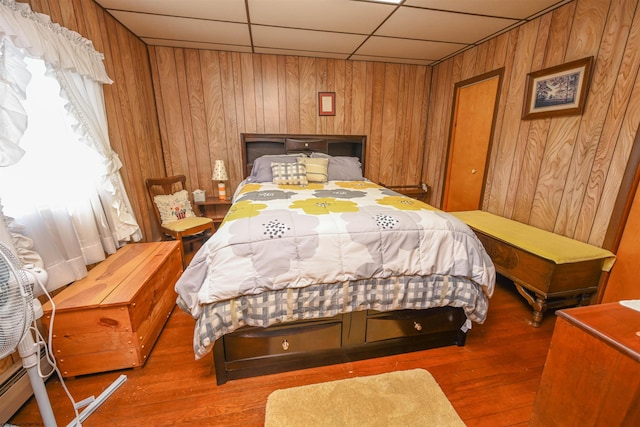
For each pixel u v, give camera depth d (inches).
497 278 102.9
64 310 52.7
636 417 26.0
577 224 82.0
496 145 110.3
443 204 143.4
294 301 54.4
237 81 129.1
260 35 107.1
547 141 90.0
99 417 50.0
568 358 32.1
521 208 100.6
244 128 134.6
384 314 61.7
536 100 92.3
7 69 50.6
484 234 92.6
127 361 59.3
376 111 145.4
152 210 116.4
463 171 130.0
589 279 74.9
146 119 114.7
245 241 54.0
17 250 49.8
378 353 64.8
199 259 55.1
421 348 67.3
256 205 73.7
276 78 131.8
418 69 145.3
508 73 103.1
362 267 56.5
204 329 50.5
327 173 123.8
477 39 110.4
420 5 84.0
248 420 49.9
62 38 64.3
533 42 93.0
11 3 51.1
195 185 136.1
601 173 75.4
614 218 72.3
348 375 59.9
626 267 71.1
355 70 138.3
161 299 73.5
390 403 52.6
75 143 68.1
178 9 87.0
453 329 67.1
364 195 89.7
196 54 123.2
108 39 89.4
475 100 120.5
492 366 62.5
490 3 82.4
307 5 84.4
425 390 55.4
